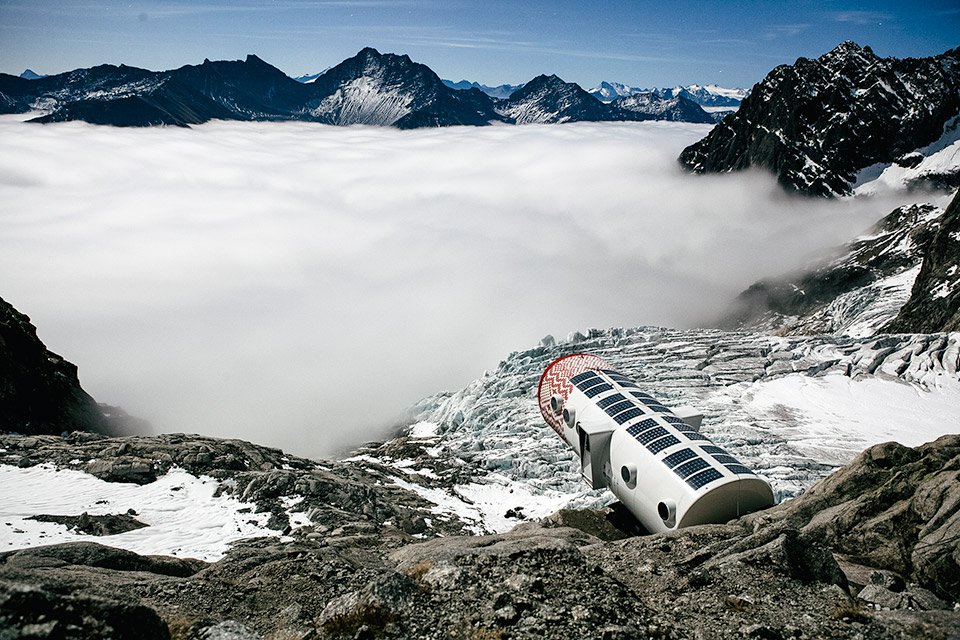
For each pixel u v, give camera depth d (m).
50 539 28.83
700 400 65.06
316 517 35.22
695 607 16.88
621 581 19.17
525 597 16.03
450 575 17.14
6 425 55.12
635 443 34.25
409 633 14.88
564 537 25.92
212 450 42.81
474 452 64.75
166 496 36.53
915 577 18.16
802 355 73.81
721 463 31.09
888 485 22.11
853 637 15.04
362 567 20.50
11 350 62.44
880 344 71.56
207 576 19.22
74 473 38.03
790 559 18.25
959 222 125.19
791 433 56.16
